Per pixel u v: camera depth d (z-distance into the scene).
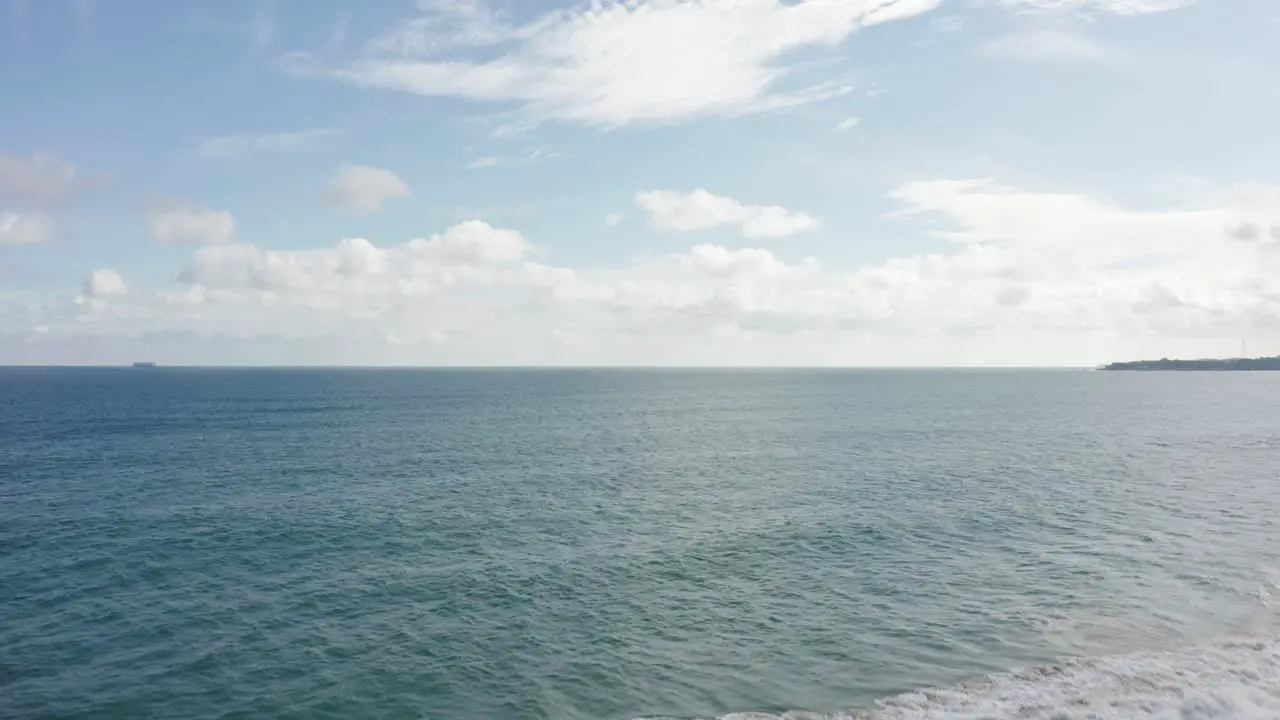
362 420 102.50
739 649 23.61
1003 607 26.84
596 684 21.42
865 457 66.06
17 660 23.11
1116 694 19.70
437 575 31.27
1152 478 53.81
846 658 22.75
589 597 28.56
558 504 45.25
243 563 32.91
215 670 22.52
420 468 59.09
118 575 31.28
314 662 23.00
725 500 46.47
